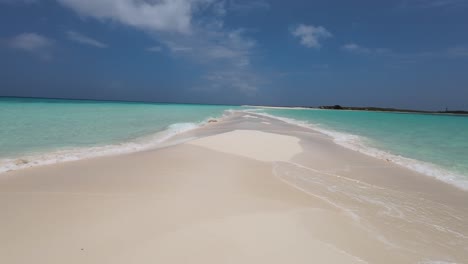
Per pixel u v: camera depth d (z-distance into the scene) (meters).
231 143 10.59
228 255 3.08
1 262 2.82
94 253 3.03
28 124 14.04
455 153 10.59
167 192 5.06
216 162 7.79
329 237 3.71
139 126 17.45
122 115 25.89
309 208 4.70
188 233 3.52
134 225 3.69
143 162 7.58
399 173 7.57
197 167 7.15
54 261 2.87
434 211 4.96
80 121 17.44
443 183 6.70
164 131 15.74
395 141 13.88
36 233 3.41
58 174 6.12
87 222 3.74
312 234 3.74
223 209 4.37
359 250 3.45
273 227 3.82
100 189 5.14
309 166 8.01
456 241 3.89
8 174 5.95
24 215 3.89
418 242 3.81
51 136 11.12
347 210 4.79
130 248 3.14
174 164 7.41
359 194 5.75
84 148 9.37
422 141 13.91
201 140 10.98
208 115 38.47
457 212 4.93
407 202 5.38
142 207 4.29
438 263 3.31
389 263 3.23
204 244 3.28
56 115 20.44
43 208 4.16
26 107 28.91
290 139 12.18
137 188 5.25
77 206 4.27
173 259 2.97
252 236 3.54
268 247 3.31
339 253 3.33
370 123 27.91
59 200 4.51
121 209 4.20
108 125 16.66
